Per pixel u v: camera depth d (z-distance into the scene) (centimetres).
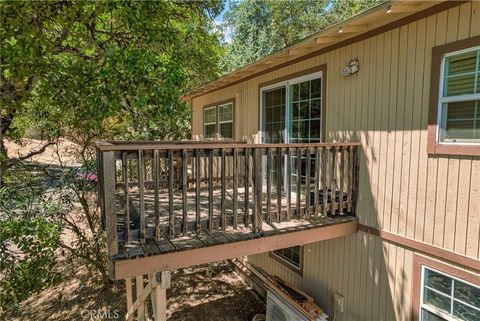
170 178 284
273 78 564
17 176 571
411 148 339
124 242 283
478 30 276
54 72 390
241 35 1908
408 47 336
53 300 607
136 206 442
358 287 407
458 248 300
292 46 433
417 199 335
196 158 296
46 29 403
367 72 385
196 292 631
